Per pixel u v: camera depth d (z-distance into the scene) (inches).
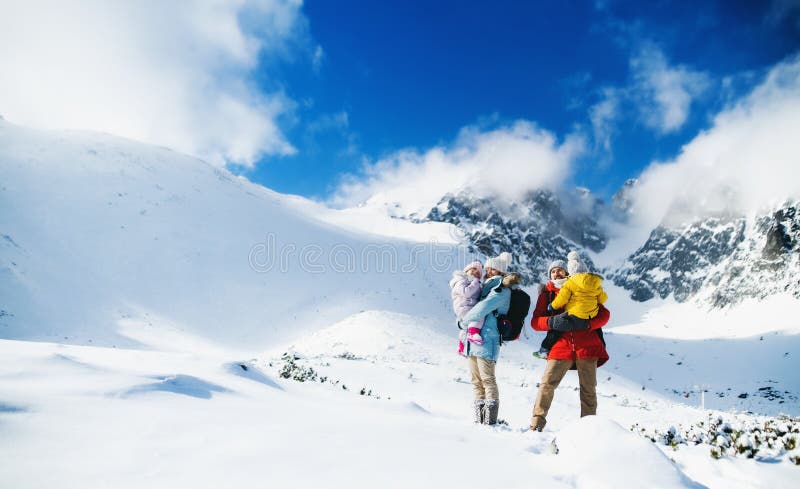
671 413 605.0
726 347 3380.9
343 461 91.0
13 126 2709.2
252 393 167.8
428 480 85.5
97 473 77.0
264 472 82.8
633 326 5797.2
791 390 2508.6
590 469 101.0
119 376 138.9
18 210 2070.6
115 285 1898.4
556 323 204.8
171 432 100.3
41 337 1421.0
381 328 1686.8
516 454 114.5
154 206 2452.0
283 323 1978.3
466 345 213.6
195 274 2126.0
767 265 5398.6
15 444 83.1
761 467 127.3
